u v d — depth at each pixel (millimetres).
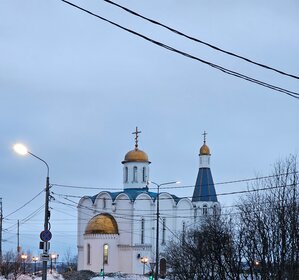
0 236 78375
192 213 94875
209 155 98438
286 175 29125
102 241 90938
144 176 98062
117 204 93188
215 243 34312
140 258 90000
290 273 26156
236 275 30984
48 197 32969
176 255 56938
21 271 85062
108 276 83000
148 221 92188
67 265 129125
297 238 26344
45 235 32219
